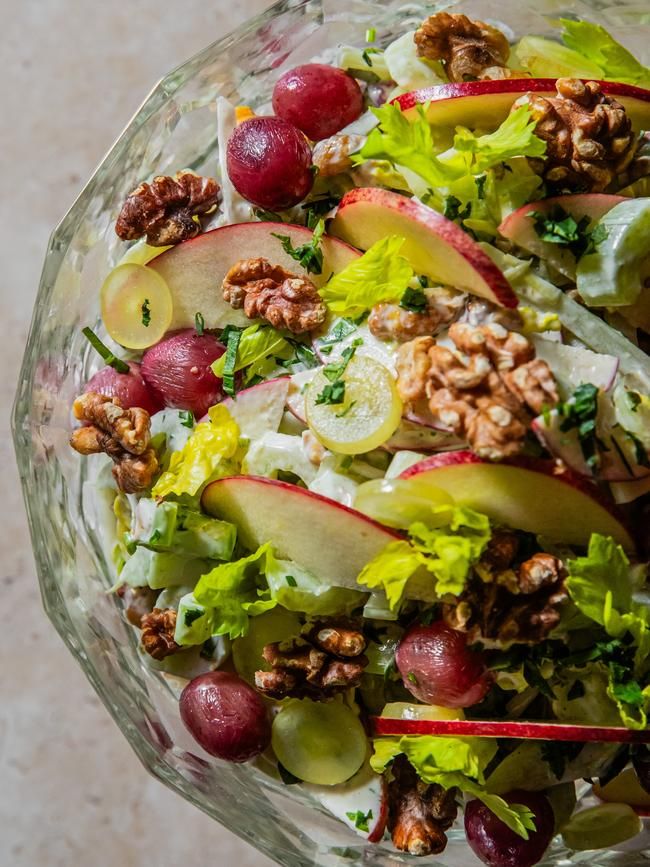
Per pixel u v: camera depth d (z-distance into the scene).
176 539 0.41
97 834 0.59
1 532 0.61
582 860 0.44
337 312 0.41
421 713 0.40
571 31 0.43
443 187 0.41
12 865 0.59
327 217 0.43
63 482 0.46
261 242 0.43
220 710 0.41
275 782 0.44
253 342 0.42
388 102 0.44
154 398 0.44
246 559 0.40
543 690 0.40
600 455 0.39
